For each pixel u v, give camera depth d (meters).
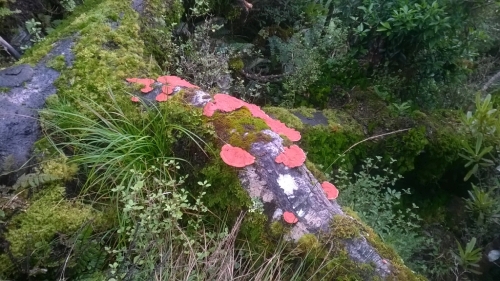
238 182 0.61
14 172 0.63
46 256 0.56
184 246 0.57
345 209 0.65
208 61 0.93
